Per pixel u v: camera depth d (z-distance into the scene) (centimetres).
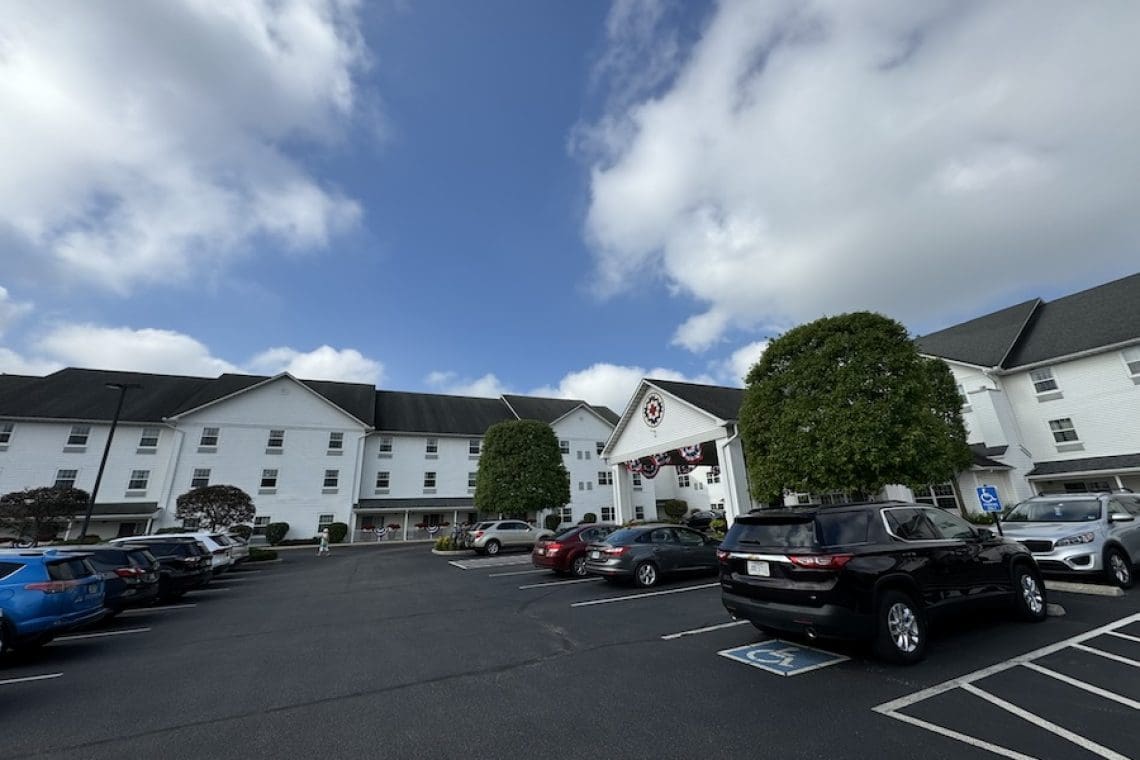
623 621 778
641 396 2258
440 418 3959
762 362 1338
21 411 2716
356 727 425
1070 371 1919
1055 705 409
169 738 414
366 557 2241
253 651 689
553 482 2647
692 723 405
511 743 384
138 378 3312
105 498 2772
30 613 649
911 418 1098
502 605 965
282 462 3195
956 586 587
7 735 426
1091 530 847
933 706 417
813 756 346
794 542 553
